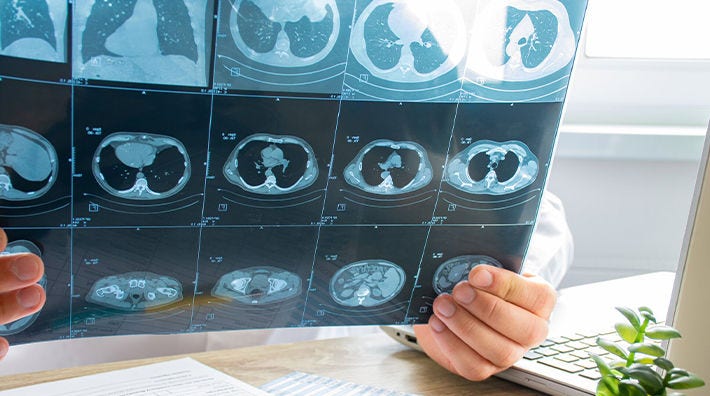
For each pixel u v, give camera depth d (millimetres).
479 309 696
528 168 684
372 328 1005
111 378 640
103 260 610
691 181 1512
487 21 618
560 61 649
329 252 665
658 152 1478
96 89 551
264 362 734
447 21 607
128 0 540
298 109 599
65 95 545
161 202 601
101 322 637
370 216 659
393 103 618
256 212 627
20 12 519
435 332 727
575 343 778
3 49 520
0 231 563
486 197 683
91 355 940
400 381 712
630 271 1581
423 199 665
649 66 1493
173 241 620
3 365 896
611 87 1513
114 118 564
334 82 599
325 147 620
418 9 598
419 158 646
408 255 690
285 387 664
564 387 678
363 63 600
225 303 662
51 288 607
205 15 557
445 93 627
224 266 644
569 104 1531
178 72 563
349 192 643
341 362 750
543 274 1080
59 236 589
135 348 958
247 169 609
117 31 543
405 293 711
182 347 972
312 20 579
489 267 708
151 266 625
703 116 1548
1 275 562
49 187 570
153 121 573
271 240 644
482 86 636
